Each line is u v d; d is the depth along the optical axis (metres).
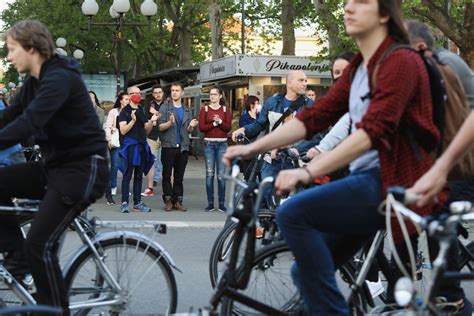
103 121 15.77
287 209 4.14
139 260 5.31
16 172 5.18
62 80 4.80
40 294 4.93
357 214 4.09
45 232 4.89
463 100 4.77
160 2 44.47
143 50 43.66
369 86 4.14
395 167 4.05
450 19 20.02
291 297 4.80
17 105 5.21
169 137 13.23
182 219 12.20
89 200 4.98
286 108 9.07
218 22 32.59
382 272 5.18
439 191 3.89
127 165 12.94
